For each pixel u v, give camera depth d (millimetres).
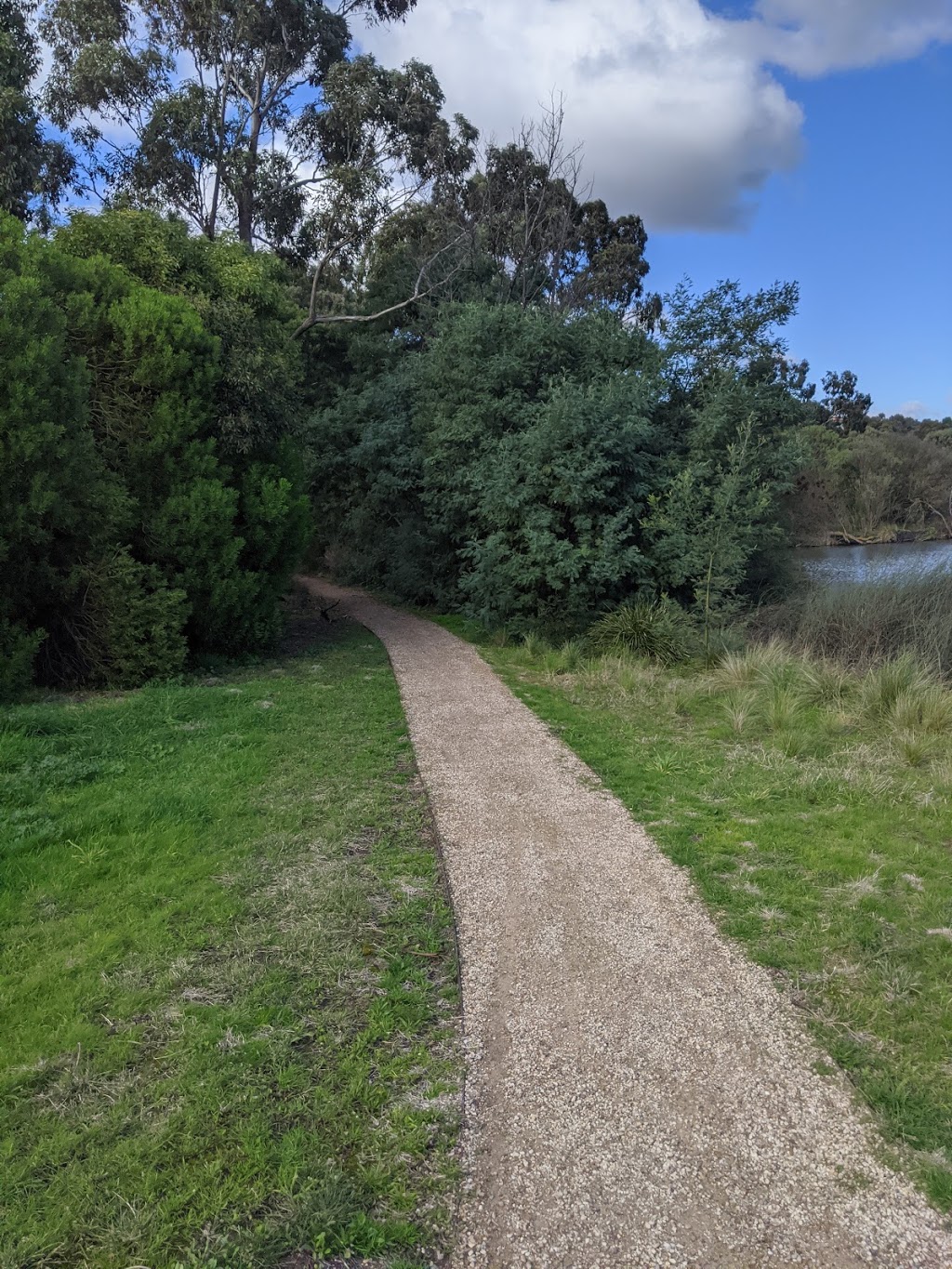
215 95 20641
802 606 11758
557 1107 2674
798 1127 2584
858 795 5566
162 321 10172
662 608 11352
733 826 5074
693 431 12914
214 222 22281
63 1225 2213
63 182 20750
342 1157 2482
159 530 10078
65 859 4570
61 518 8867
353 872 4488
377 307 26031
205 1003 3262
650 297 32625
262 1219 2264
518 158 27000
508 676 10273
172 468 10250
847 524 33594
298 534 12617
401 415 19203
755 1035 3035
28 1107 2686
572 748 6906
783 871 4410
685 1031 3055
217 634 11148
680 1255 2143
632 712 8266
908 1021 3121
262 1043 2982
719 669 9867
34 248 9531
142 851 4699
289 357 15352
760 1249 2158
